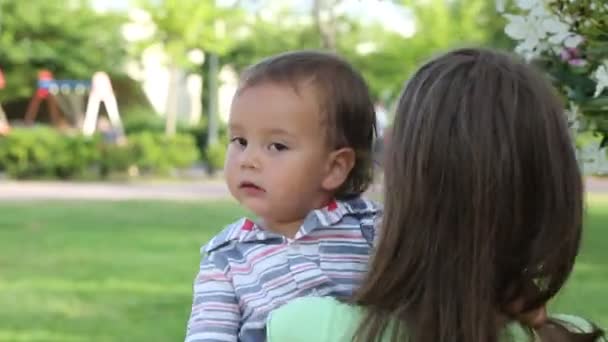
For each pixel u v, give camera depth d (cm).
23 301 990
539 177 200
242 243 247
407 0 2623
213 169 3155
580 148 292
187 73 4434
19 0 3903
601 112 290
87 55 4078
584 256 1198
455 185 198
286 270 240
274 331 212
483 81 204
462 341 197
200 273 248
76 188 2531
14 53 3912
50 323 893
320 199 247
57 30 4003
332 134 242
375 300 204
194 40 3644
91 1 4059
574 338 216
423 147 201
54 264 1226
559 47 292
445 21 2600
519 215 199
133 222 1691
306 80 242
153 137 3045
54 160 2867
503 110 201
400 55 2631
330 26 1764
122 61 4156
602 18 284
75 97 4278
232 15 3647
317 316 210
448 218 198
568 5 285
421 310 199
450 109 202
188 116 5006
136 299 1000
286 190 240
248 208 244
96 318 912
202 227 1630
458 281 198
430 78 208
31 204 2009
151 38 3728
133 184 2730
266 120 240
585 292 980
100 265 1216
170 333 852
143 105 4672
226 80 4344
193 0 3612
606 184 2570
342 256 242
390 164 206
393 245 202
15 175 2877
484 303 198
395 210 203
